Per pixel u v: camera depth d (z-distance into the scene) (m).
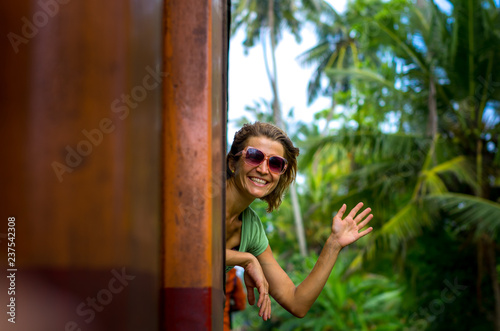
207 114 1.05
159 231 0.98
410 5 16.42
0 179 0.81
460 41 14.33
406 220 13.30
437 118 15.34
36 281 0.80
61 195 0.82
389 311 16.59
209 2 1.08
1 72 0.82
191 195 1.03
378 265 15.30
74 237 0.82
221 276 1.11
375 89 17.59
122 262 0.84
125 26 0.88
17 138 0.81
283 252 25.88
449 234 15.39
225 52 1.24
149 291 0.92
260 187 2.01
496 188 14.55
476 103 14.73
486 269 14.55
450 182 14.26
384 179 15.19
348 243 2.12
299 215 24.33
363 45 16.95
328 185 25.64
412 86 15.47
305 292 2.15
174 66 1.05
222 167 1.14
